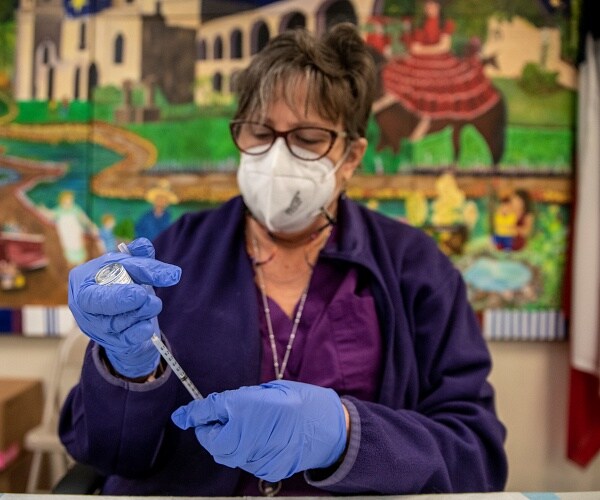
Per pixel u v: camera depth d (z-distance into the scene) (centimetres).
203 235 77
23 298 150
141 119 147
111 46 146
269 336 70
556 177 147
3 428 135
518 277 148
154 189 148
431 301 75
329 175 73
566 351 152
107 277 48
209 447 50
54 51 146
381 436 55
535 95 146
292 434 50
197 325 68
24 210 149
